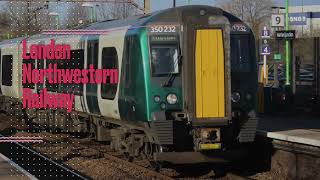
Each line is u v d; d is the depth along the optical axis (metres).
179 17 13.99
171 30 13.97
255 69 14.65
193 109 13.44
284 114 23.94
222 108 13.56
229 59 13.53
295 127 18.17
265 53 26.12
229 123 13.80
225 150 14.37
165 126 13.68
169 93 13.89
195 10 13.95
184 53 13.69
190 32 13.46
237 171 15.85
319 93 23.30
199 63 13.44
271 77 32.19
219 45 13.52
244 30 14.58
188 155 13.95
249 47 14.59
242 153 14.45
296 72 25.06
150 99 13.80
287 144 14.61
